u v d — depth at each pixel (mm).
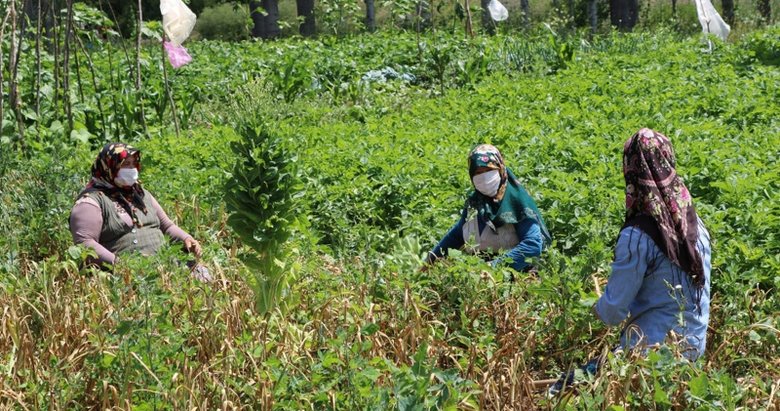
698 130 8977
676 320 3900
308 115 12312
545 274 4691
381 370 3879
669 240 3809
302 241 5652
